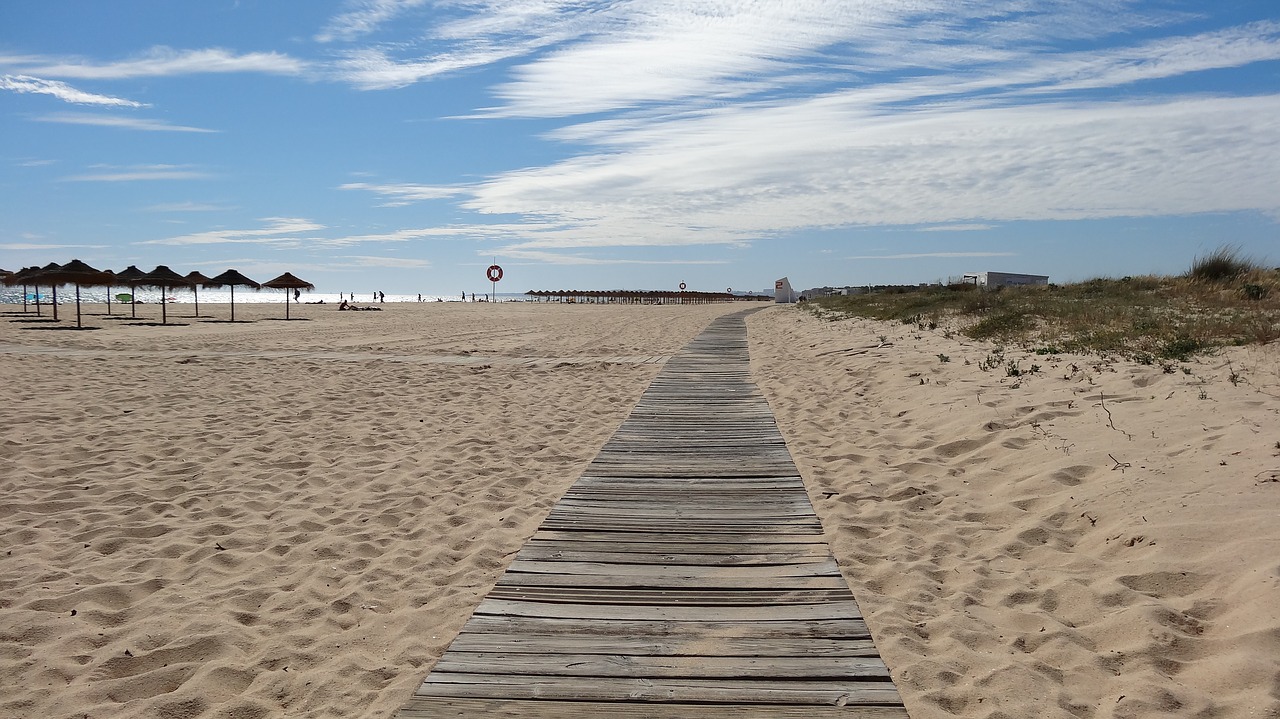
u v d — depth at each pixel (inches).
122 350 617.3
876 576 162.1
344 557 185.5
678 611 136.1
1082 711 111.8
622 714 104.0
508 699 108.0
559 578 151.1
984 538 184.1
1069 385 300.5
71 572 173.9
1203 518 164.1
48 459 268.4
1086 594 146.6
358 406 383.2
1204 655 122.8
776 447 266.4
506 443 303.3
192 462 270.5
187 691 124.5
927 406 314.5
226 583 169.6
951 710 112.7
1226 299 503.5
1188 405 241.6
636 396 408.5
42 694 123.8
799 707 105.8
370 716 113.5
